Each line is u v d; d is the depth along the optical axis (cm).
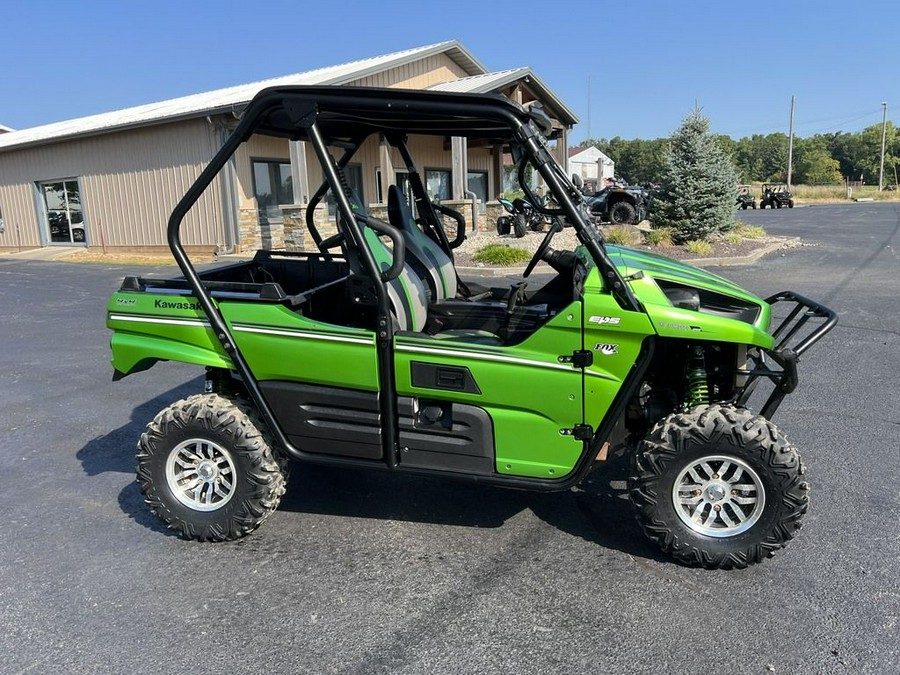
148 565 338
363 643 276
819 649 267
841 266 1266
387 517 385
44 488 430
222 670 262
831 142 10812
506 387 321
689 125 1574
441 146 2183
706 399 338
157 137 1794
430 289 416
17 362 734
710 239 1598
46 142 1991
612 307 306
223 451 349
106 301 1116
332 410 344
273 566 335
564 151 2172
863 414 517
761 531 313
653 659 263
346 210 321
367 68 1777
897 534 351
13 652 274
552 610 295
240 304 347
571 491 413
